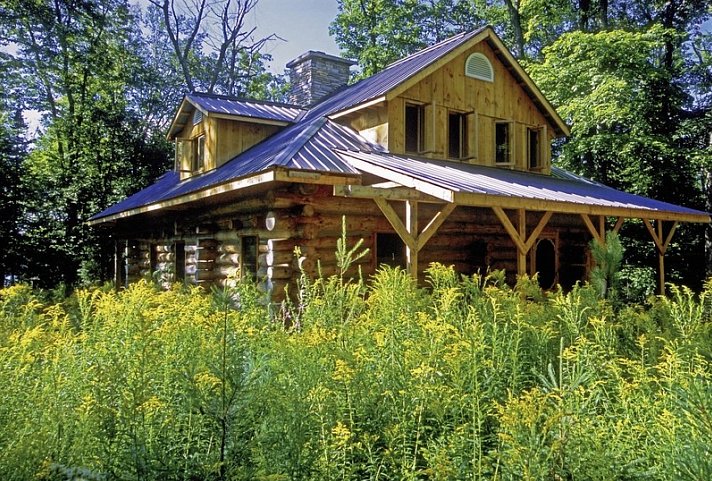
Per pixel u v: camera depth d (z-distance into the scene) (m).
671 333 3.70
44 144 22.97
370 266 8.84
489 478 2.19
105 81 22.39
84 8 20.59
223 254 10.18
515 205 7.02
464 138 11.13
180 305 3.75
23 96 21.02
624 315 4.12
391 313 3.57
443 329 2.91
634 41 16.09
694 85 18.56
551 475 1.98
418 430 2.43
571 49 17.64
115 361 2.58
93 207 18.45
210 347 2.75
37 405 2.53
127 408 2.32
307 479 2.23
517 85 12.10
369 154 8.98
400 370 2.85
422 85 10.40
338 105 11.10
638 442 2.32
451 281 4.47
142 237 14.66
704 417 2.00
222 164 11.30
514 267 11.07
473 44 11.06
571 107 16.56
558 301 3.81
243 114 11.34
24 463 2.13
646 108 16.30
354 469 2.26
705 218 10.95
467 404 2.64
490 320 3.63
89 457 2.37
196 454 2.33
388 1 25.97
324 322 3.71
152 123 23.95
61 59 20.94
